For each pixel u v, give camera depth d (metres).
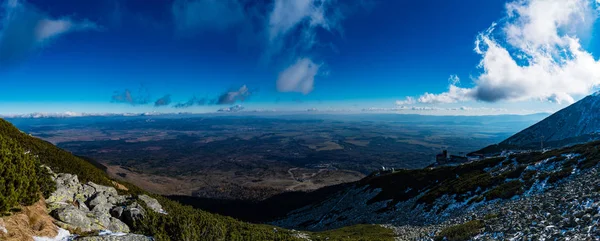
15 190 16.30
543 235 22.48
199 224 27.08
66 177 25.67
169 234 23.31
